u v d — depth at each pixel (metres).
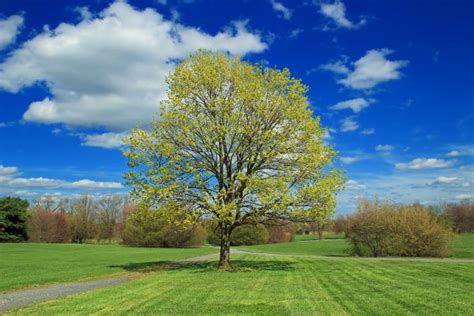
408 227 45.69
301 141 28.06
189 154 28.08
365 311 13.99
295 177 27.91
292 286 20.41
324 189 26.34
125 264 36.81
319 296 17.20
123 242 91.81
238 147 28.08
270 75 29.31
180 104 28.22
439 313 13.66
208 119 27.88
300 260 39.06
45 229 101.56
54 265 35.00
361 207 50.47
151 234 85.50
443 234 44.84
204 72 28.69
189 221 26.70
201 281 22.61
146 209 28.33
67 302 15.96
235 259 42.16
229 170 28.42
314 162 27.25
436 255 44.69
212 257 48.69
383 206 49.72
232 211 25.94
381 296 17.11
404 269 28.33
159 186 27.17
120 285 21.03
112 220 116.25
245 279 23.50
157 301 16.03
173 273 27.42
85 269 31.72
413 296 17.05
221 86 28.91
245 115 28.19
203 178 27.70
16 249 60.34
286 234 108.69
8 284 22.56
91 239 118.56
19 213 88.62
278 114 28.69
